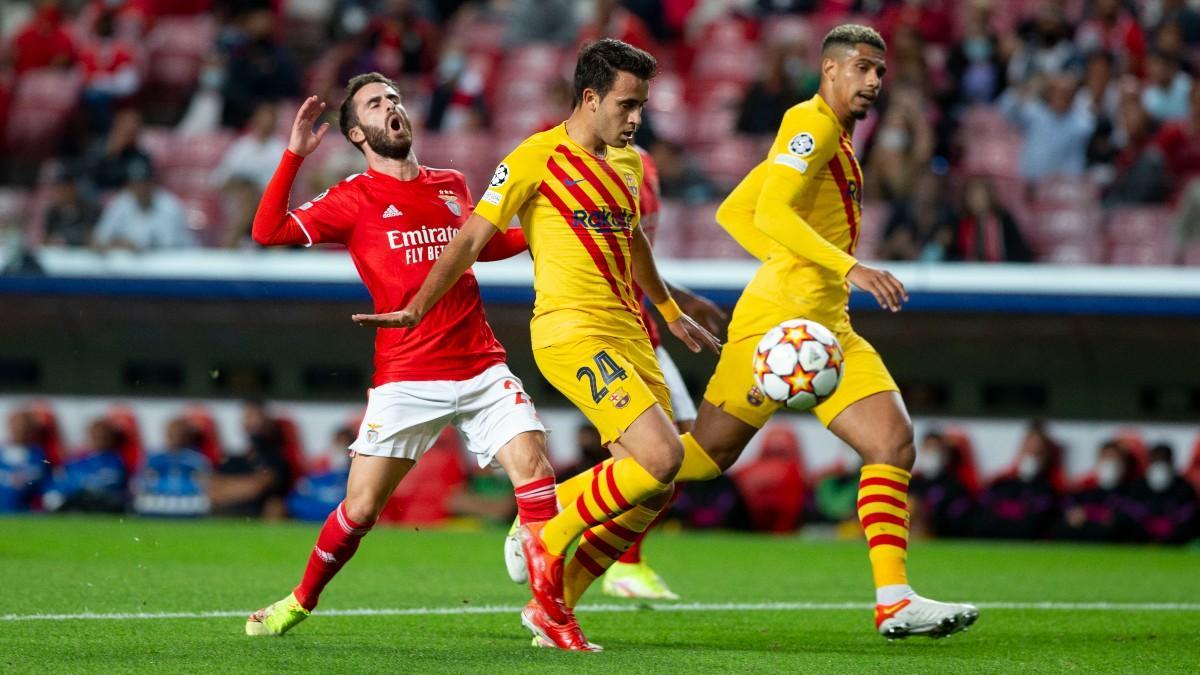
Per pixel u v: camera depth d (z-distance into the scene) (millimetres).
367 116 19609
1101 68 56000
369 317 17859
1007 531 45312
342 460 47594
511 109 59219
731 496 46781
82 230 51594
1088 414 46750
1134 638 21516
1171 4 61469
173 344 49156
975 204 47312
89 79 61406
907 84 54656
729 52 62594
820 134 20344
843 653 19109
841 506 46406
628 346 19172
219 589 26719
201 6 68125
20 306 48438
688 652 18875
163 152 58000
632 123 18984
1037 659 18844
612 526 20047
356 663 17219
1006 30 64062
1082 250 51000
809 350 19656
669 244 51469
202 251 49094
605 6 60781
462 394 19453
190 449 48688
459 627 21531
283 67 60688
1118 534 44500
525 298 46219
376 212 19594
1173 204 52156
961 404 47312
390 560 34312
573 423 48375
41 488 48781
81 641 19172
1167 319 44844
